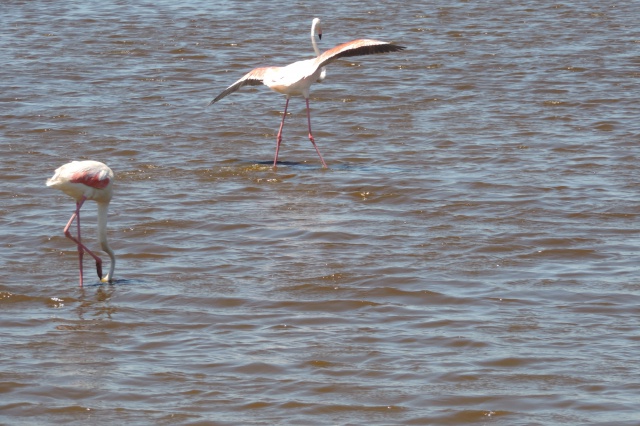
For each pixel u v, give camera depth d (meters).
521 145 20.62
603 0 40.81
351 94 25.50
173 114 23.44
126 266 14.13
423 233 15.41
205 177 18.58
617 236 15.20
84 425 9.66
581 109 23.75
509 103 24.42
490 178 18.27
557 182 17.98
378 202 17.03
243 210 16.61
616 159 19.50
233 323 12.11
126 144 20.78
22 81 26.59
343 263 14.11
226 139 21.39
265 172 18.89
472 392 10.27
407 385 10.44
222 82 26.95
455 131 21.84
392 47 17.31
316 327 11.97
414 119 22.98
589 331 11.76
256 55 30.34
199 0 40.88
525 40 32.53
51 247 14.82
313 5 39.62
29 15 37.41
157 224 15.84
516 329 11.84
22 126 22.12
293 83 18.45
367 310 12.48
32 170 18.83
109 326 12.02
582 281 13.37
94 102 24.47
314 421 9.72
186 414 9.85
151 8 38.97
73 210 16.47
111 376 10.67
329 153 20.30
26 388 10.38
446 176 18.47
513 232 15.38
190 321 12.19
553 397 10.15
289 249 14.74
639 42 32.06
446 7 39.06
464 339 11.55
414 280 13.43
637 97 24.91
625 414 9.77
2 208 16.53
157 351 11.33
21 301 12.79
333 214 16.38
